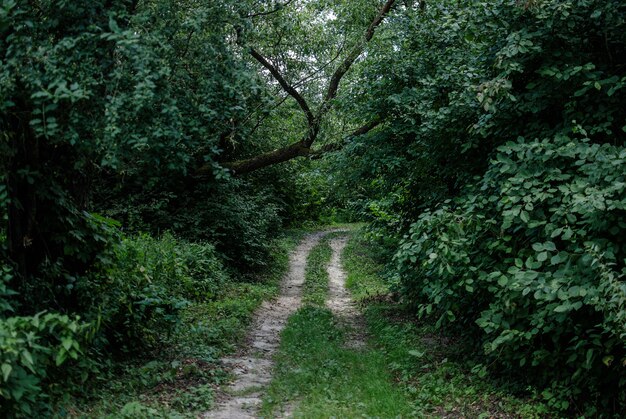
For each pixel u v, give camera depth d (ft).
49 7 16.92
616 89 18.35
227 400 20.79
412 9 36.99
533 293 18.97
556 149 18.47
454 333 28.99
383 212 40.34
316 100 51.31
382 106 35.55
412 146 33.19
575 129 17.84
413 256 21.83
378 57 36.32
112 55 18.13
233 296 42.24
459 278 21.94
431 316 34.35
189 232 52.06
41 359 15.01
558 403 18.53
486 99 19.43
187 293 37.76
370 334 33.73
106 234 22.50
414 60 34.27
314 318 37.35
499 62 19.65
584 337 17.79
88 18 17.29
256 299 43.52
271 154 48.78
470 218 20.51
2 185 16.66
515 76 21.85
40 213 20.10
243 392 21.75
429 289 23.04
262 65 47.03
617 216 17.01
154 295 24.38
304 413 19.12
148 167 19.24
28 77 15.81
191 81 19.79
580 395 18.78
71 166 20.81
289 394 21.54
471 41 24.76
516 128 21.85
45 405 15.89
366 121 38.09
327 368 25.21
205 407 19.53
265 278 57.93
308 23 47.21
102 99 17.04
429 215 21.71
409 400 21.20
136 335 24.20
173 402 19.34
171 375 22.06
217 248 54.80
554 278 17.29
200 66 19.65
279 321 37.63
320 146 50.72
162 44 17.44
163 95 17.57
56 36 17.51
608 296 15.75
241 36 21.58
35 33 16.87
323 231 111.75
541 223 17.97
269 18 34.63
